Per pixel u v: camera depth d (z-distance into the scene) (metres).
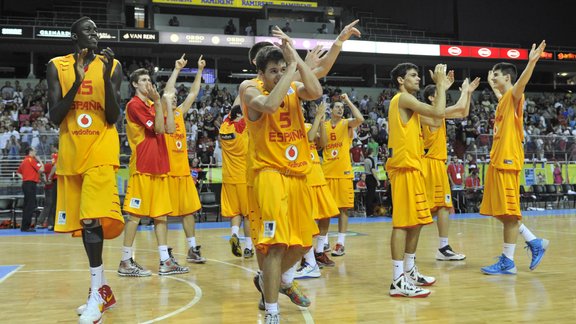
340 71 27.23
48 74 3.54
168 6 23.59
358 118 6.38
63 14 24.03
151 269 5.63
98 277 3.49
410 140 4.23
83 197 3.48
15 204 12.03
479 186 14.63
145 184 5.24
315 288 4.50
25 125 17.06
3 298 4.22
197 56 22.66
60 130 3.63
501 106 5.21
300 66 3.03
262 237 3.04
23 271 5.59
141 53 21.95
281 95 2.86
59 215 3.63
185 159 5.88
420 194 4.22
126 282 4.86
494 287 4.46
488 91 24.48
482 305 3.79
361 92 23.80
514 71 5.40
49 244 8.30
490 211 5.19
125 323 3.38
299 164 3.17
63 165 3.57
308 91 3.09
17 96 19.27
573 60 25.30
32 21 22.75
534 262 5.26
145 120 5.21
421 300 3.99
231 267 5.74
